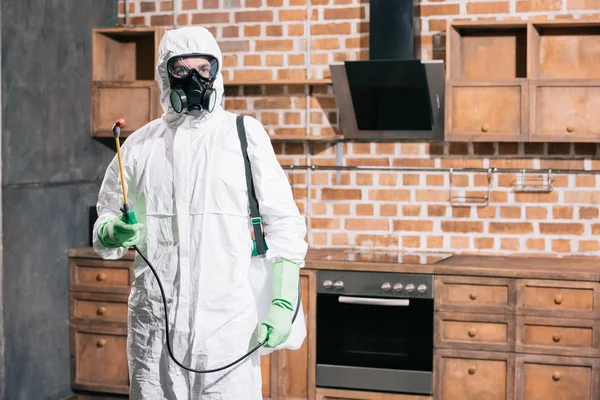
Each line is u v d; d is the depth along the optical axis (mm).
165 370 2273
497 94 4238
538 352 3988
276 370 4320
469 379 4090
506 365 4039
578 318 3930
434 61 4227
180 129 2326
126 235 2244
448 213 4660
